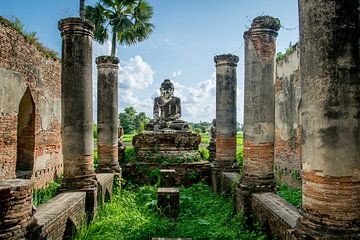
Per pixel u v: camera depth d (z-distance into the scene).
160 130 16.62
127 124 49.25
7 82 10.73
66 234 7.08
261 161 8.91
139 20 18.84
